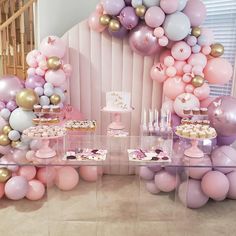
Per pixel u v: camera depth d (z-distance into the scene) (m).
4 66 4.16
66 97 3.22
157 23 2.63
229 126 2.56
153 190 2.82
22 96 2.59
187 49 2.73
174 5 2.58
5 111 2.73
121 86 3.29
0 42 4.02
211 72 2.81
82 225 2.41
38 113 2.59
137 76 3.23
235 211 2.72
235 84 3.35
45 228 2.38
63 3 3.37
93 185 2.62
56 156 2.10
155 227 2.42
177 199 2.42
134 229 2.38
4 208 2.65
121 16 2.73
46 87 2.84
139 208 2.66
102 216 2.54
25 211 2.61
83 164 1.99
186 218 2.47
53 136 2.05
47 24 3.33
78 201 2.64
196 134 2.07
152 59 3.15
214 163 2.08
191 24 2.79
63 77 2.90
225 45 3.45
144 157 2.08
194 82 2.73
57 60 2.78
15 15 3.89
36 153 2.11
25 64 4.16
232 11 3.30
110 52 3.20
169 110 2.79
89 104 3.33
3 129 2.74
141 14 2.67
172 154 2.18
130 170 3.23
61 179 2.44
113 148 2.29
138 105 3.31
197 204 2.64
